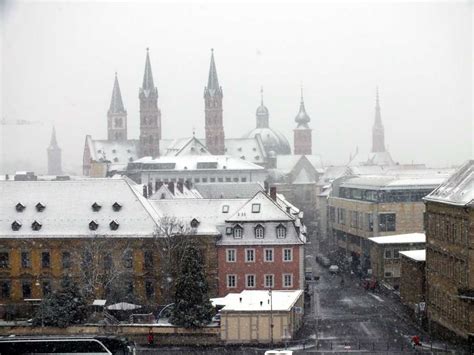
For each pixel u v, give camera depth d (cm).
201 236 12700
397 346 9669
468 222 9288
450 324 9981
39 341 8444
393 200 17325
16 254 12719
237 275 12694
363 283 15512
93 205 13025
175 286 10662
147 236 12531
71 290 10869
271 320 10062
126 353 8525
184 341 10288
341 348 9575
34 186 13450
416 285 11638
